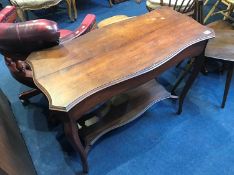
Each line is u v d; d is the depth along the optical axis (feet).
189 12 7.45
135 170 5.53
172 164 5.59
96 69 4.32
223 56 5.70
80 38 5.04
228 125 6.29
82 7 11.50
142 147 5.93
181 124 6.36
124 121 5.86
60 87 4.01
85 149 5.39
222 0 8.79
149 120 6.48
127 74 4.22
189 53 5.02
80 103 3.95
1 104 5.81
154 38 4.89
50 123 6.53
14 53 5.07
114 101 6.29
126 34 5.05
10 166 3.87
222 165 5.53
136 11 11.00
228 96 6.97
